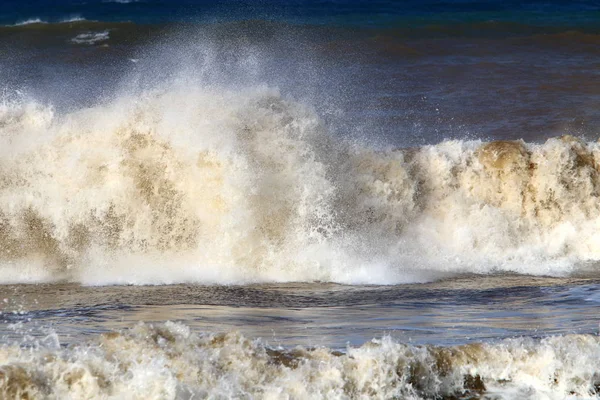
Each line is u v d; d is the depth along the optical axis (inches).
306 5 5049.2
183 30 3991.1
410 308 1202.0
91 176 1524.4
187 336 873.5
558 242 1581.0
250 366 819.4
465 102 2731.3
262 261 1471.5
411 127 2390.5
